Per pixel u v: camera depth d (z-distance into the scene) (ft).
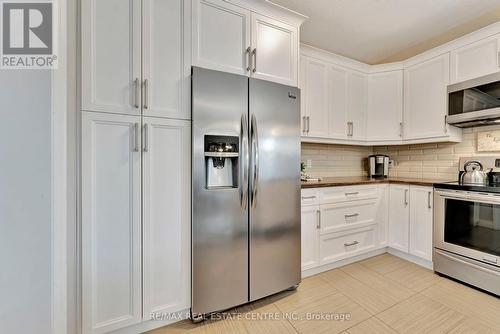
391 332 4.80
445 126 7.72
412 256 8.13
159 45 4.74
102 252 4.33
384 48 9.29
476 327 4.89
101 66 4.27
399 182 8.41
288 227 6.16
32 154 2.48
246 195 5.49
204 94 5.02
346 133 9.02
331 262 7.54
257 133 5.62
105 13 4.30
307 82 8.10
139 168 4.58
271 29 6.02
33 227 2.46
